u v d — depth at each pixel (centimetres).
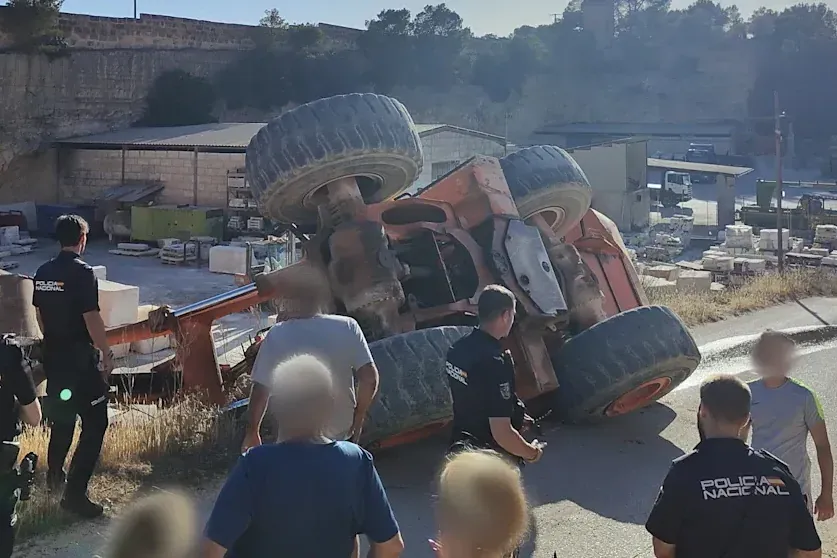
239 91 5225
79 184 3900
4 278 916
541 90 8412
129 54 4481
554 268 851
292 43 5684
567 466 707
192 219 3241
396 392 634
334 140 739
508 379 454
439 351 655
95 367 574
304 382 321
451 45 6981
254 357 904
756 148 8875
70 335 568
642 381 743
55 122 4081
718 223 4172
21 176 3938
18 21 3925
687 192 5294
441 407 643
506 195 816
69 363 567
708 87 9756
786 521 332
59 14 4134
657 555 349
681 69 9806
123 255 3138
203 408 755
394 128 767
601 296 860
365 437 634
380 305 709
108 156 3788
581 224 1000
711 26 10519
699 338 1243
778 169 2389
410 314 753
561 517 607
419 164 804
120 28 4422
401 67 6550
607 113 9369
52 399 567
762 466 338
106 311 1241
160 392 909
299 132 744
